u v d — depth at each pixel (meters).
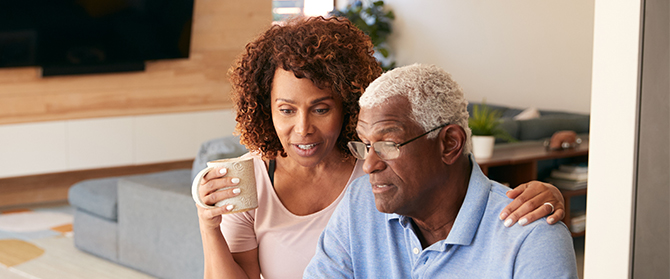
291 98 1.12
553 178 4.16
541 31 6.36
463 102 0.96
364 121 0.95
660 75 0.94
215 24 6.37
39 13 5.24
